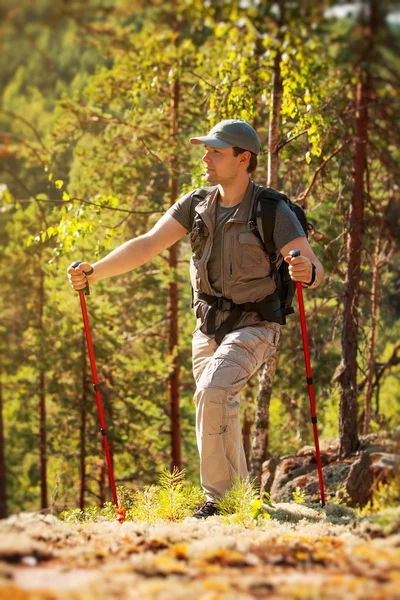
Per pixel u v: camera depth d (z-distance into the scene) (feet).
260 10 20.94
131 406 79.15
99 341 71.97
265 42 21.63
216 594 11.82
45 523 17.10
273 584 12.45
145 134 65.05
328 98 40.06
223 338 24.20
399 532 16.14
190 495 23.94
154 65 34.71
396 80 22.30
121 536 16.67
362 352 46.47
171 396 81.46
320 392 65.77
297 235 23.44
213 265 24.26
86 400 72.43
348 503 26.66
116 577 12.63
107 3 18.88
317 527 18.42
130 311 81.25
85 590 11.86
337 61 21.97
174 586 12.23
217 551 14.43
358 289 45.68
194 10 20.74
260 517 20.03
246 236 23.57
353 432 42.57
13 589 11.43
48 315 49.93
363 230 44.93
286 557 14.26
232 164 23.86
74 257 53.21
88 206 30.07
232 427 23.13
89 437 75.97
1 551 13.56
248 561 14.02
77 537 16.34
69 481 73.82
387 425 20.02
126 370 79.46
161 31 21.97
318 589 12.01
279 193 24.17
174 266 74.59
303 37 21.33
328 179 43.60
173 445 81.46
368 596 11.73
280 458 42.65
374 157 41.78
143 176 65.41
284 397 68.03
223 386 22.90
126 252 24.84
